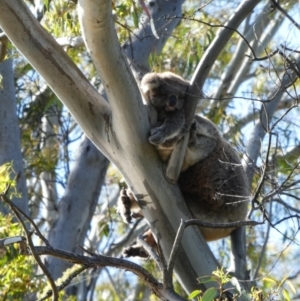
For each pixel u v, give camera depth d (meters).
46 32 8.96
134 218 10.38
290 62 8.19
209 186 10.45
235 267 10.39
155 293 8.04
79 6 7.97
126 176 9.31
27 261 10.66
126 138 8.95
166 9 14.45
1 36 10.55
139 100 8.76
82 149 16.58
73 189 16.31
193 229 9.47
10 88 16.05
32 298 12.33
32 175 19.03
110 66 8.38
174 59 16.94
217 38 9.19
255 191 8.55
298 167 8.96
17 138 15.86
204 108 19.28
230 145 10.91
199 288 9.34
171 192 9.21
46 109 17.50
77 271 7.85
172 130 9.05
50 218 19.19
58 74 8.95
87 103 9.06
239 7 9.23
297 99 8.09
